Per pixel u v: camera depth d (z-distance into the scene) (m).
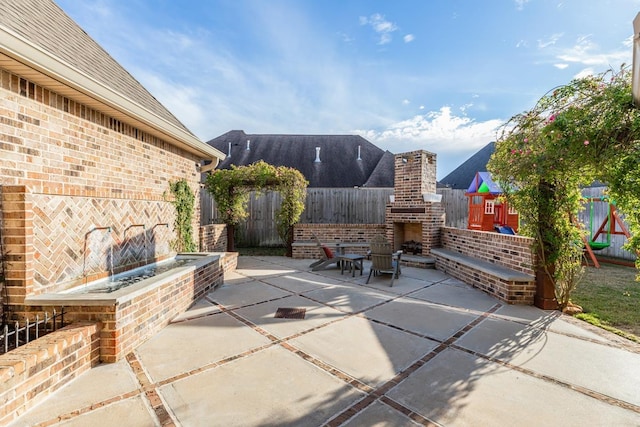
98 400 2.56
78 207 4.00
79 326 3.09
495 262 6.50
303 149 18.33
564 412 2.44
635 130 3.15
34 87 3.47
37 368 2.49
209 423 2.30
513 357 3.35
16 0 4.01
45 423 2.27
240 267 8.69
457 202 13.67
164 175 6.25
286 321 4.41
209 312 4.80
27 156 3.40
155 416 2.38
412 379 2.91
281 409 2.47
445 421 2.33
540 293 5.07
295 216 10.81
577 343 3.71
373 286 6.54
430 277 7.43
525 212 5.23
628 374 3.01
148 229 5.64
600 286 6.47
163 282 4.20
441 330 4.10
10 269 3.20
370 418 2.37
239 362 3.22
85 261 4.10
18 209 3.18
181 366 3.14
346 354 3.41
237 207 10.91
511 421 2.33
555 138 3.77
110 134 4.68
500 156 5.18
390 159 16.94
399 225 10.11
